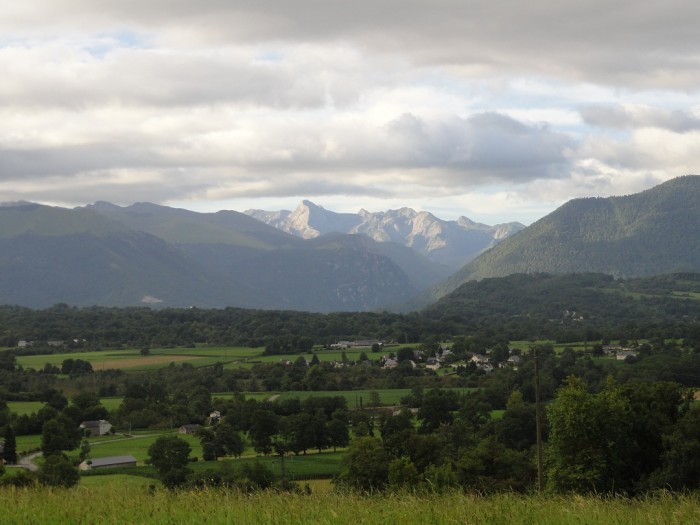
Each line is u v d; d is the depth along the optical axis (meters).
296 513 19.03
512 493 23.30
